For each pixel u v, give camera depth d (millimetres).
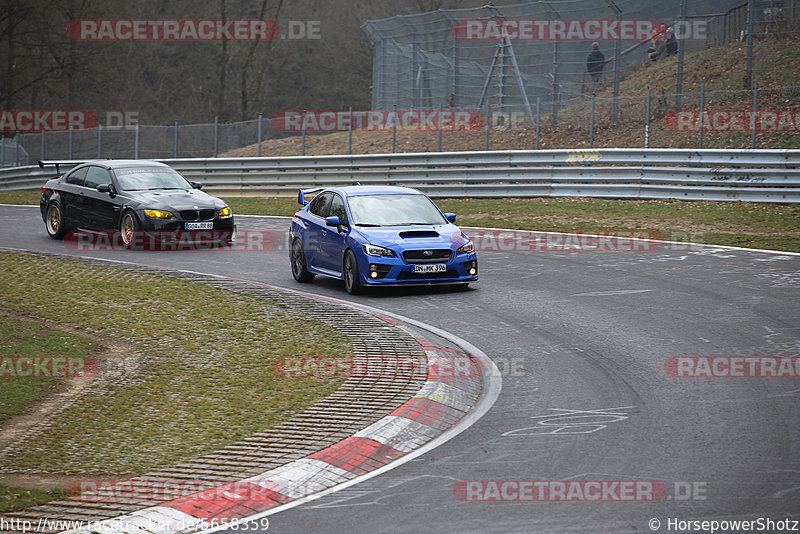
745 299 43875
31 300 46469
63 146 136500
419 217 51406
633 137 105688
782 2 119938
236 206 96562
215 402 29656
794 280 48469
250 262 60281
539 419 27172
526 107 116938
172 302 45469
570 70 134750
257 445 25328
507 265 56844
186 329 39969
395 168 100562
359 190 53344
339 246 49781
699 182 82938
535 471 22797
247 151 138875
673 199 83938
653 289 47375
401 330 38812
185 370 33688
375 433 25938
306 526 19844
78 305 45188
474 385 31062
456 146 117875
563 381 31234
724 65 117062
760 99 104062
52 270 54688
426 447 25234
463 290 49094
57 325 41438
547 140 111625
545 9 114500
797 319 39250
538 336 37938
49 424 28125
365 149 124500
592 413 27547
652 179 86062
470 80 136500
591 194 88562
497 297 46781
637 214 77875
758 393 28984
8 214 90125
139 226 64562
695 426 25906
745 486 21172
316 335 38219
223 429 26891
